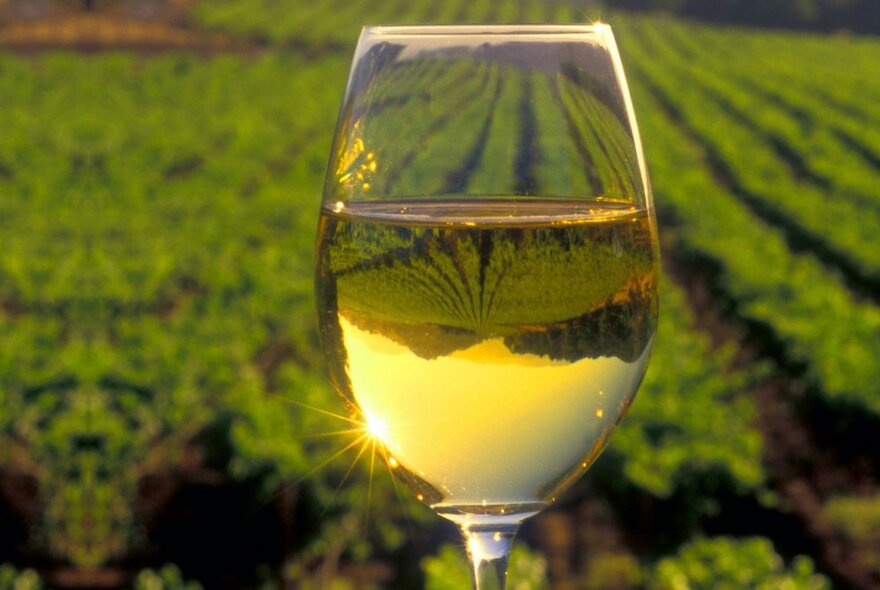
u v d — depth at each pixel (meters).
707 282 16.55
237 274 14.59
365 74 1.27
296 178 23.11
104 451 8.52
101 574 8.34
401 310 1.12
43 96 36.56
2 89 37.28
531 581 7.19
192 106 36.28
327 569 8.65
